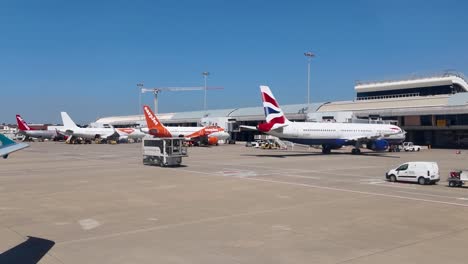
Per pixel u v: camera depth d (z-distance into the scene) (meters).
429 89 107.69
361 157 59.19
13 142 10.48
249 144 95.69
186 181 31.20
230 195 24.48
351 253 12.76
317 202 22.08
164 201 22.31
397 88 113.94
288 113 108.06
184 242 14.02
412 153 70.06
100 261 11.96
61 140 140.88
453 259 12.16
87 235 14.98
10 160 52.75
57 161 51.00
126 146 97.25
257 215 18.56
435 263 11.78
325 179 32.62
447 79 102.50
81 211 19.47
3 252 12.84
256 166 43.94
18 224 16.75
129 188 27.36
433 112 82.88
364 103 98.06
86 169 40.59
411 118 92.62
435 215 18.67
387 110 90.94
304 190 26.64
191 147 91.12
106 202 21.95
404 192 25.89
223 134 98.06
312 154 66.00
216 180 31.80
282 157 58.34
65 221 17.31
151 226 16.41
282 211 19.52
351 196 24.20
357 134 65.94
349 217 18.16
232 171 38.69
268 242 14.02
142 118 165.38
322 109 104.31
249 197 23.75
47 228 16.08
